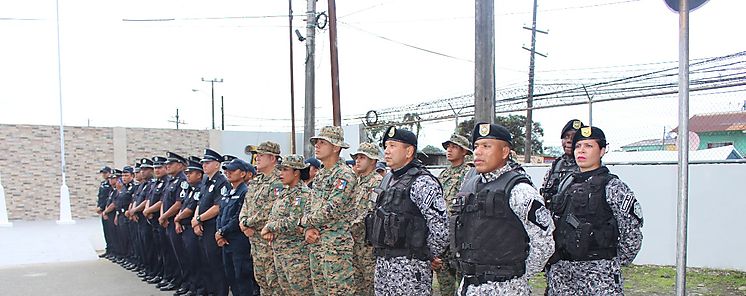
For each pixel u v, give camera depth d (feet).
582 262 10.93
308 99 37.29
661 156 31.63
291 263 16.52
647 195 24.13
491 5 18.58
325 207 14.71
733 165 21.71
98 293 24.18
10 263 32.73
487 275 9.52
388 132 12.52
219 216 19.75
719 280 20.40
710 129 35.17
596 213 10.82
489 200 9.59
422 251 11.66
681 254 9.27
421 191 11.68
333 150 15.56
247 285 19.45
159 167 26.16
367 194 15.46
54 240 42.70
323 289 15.47
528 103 34.71
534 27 63.00
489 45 18.53
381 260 12.16
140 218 27.32
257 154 18.19
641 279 21.29
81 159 62.64
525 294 9.61
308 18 37.04
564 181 11.79
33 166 60.23
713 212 22.21
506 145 9.93
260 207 17.54
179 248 23.06
